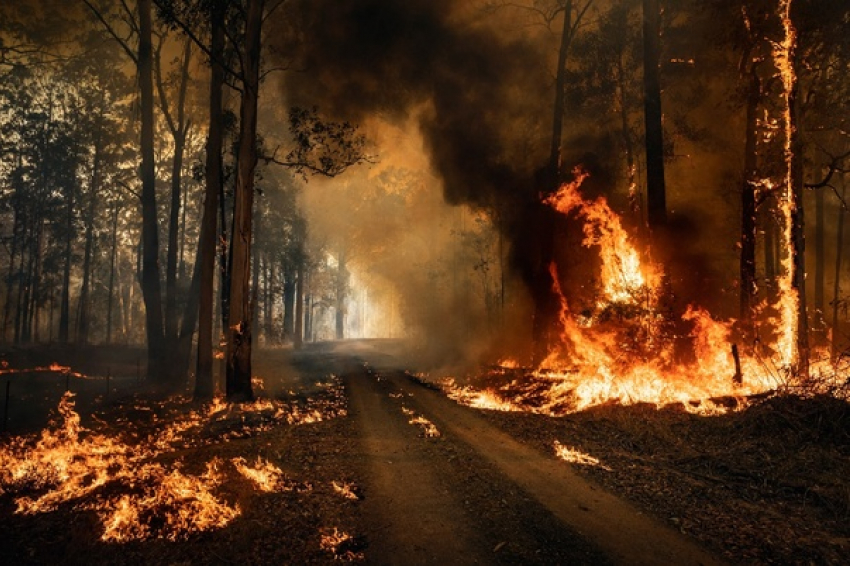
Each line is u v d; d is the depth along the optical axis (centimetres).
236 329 1362
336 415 1202
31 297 4116
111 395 1664
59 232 3894
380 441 917
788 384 938
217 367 2527
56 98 3778
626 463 756
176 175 2148
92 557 462
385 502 611
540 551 485
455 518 564
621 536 512
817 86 1400
